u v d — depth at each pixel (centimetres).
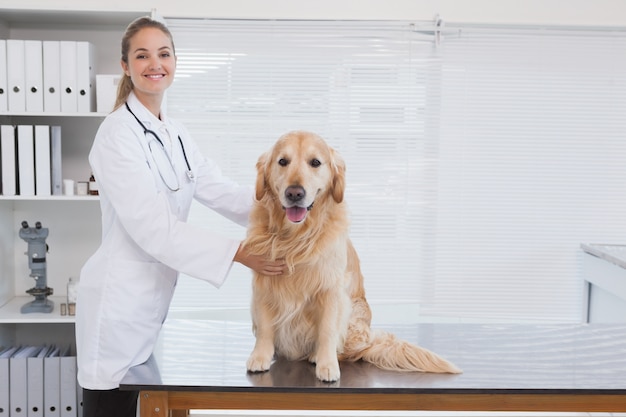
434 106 316
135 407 189
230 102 313
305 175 146
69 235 312
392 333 186
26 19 294
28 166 273
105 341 177
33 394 272
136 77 185
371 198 318
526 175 320
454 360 167
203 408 151
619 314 278
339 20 309
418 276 321
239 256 164
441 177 319
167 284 188
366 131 316
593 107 319
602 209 322
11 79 270
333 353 155
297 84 313
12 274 307
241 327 200
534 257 322
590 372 158
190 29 308
